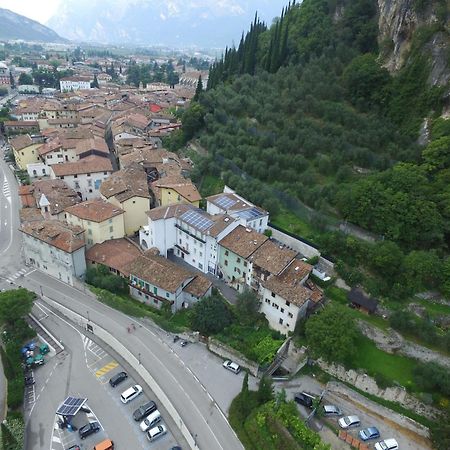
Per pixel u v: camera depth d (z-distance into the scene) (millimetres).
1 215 107812
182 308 76125
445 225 70375
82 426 57031
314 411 59375
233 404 58562
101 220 84750
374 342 65750
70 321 75312
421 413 58750
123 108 184500
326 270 74125
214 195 92438
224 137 108062
